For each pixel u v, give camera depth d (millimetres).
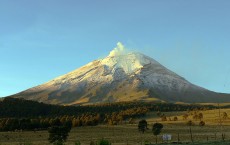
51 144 113125
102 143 66812
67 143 111062
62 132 107750
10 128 192500
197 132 161500
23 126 195125
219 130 173375
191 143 88062
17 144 114250
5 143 119812
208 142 87500
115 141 116062
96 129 191625
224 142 85812
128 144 99500
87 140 125812
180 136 132875
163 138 109625
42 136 154000
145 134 156625
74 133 167625
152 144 94000
